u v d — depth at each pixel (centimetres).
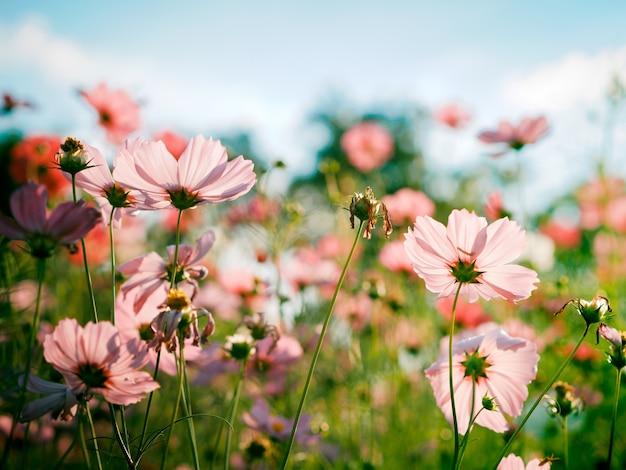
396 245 89
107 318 75
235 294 78
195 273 43
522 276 38
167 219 109
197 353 44
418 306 91
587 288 100
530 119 83
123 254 104
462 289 40
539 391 70
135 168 36
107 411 60
